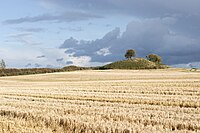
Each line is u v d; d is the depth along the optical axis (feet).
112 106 68.64
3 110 60.85
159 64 476.13
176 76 234.58
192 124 44.50
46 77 262.06
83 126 45.06
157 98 83.82
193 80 173.06
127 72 317.22
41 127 46.88
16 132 44.14
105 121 48.11
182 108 64.23
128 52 482.28
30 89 133.69
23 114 56.95
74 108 63.21
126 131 40.68
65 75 276.41
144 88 119.96
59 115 53.88
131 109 61.87
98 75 269.44
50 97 97.09
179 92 101.65
